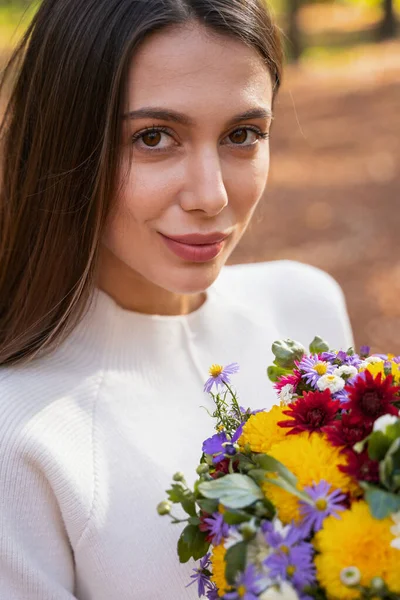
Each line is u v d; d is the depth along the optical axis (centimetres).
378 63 1486
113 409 173
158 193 159
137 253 168
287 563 114
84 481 162
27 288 178
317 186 843
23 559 159
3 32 1351
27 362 171
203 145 157
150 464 170
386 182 834
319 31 1880
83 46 159
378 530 115
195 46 153
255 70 160
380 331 541
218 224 163
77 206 168
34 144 173
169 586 164
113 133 157
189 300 202
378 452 119
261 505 121
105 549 162
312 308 232
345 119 1093
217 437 141
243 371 203
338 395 134
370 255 658
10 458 158
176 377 189
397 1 1900
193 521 130
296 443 126
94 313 181
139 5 154
